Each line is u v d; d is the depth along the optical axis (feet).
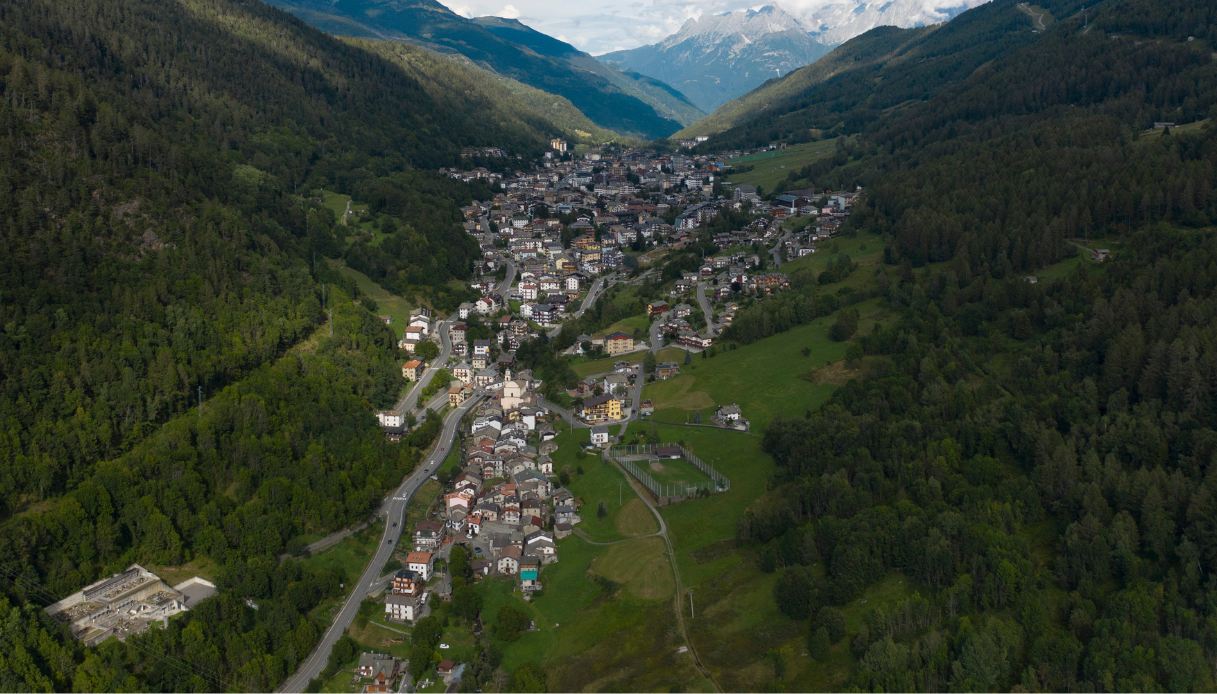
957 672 631.15
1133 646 627.46
